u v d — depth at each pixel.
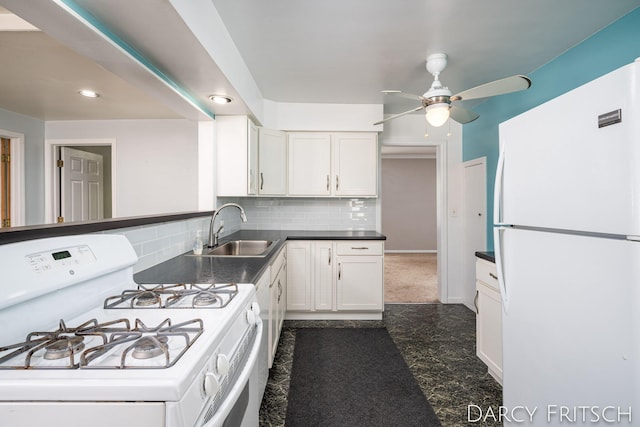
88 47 1.38
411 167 7.84
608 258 1.06
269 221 3.77
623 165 1.00
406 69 2.54
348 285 3.21
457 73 2.63
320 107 3.38
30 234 0.97
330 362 2.38
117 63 1.55
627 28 1.83
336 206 3.79
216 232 2.59
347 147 3.44
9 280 0.84
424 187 7.84
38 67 2.24
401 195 7.84
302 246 3.19
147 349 0.71
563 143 1.22
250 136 2.83
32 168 3.51
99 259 1.15
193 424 0.64
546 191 1.32
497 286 2.05
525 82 1.94
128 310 1.03
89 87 2.64
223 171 2.80
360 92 3.06
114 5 1.15
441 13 1.80
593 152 1.10
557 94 2.36
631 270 0.99
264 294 1.83
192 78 1.91
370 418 1.76
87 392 0.58
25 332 0.88
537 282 1.38
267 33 1.99
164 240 1.88
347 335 2.90
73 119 3.64
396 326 3.13
